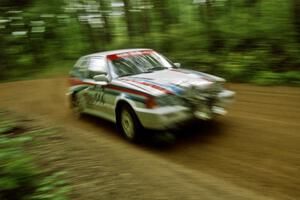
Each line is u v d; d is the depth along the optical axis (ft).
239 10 51.31
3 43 77.46
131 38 74.38
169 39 59.41
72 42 88.89
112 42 87.71
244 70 37.88
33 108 34.30
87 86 24.35
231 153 16.89
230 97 20.18
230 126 21.16
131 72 21.74
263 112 23.79
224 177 14.35
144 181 12.62
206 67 42.91
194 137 19.81
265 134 19.03
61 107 33.37
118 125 21.48
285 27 41.45
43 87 50.16
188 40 54.54
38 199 9.84
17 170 10.38
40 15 81.15
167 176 13.71
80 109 26.71
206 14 55.72
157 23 69.67
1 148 12.67
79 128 24.85
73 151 15.43
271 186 13.15
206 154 17.17
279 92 29.73
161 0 67.72
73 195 10.94
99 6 83.25
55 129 19.77
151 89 18.20
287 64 36.37
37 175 11.45
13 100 40.68
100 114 23.48
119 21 86.94
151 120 17.95
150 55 23.65
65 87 47.55
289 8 42.14
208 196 11.87
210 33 50.47
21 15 79.51
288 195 12.37
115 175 12.89
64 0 83.97
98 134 22.70
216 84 19.31
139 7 71.10
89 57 25.62
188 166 15.97
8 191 9.88
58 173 11.61
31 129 19.19
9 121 20.11
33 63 81.66
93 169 13.29
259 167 14.94
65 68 78.28
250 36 45.14
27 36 81.20
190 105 18.08
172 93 17.81
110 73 21.67
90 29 86.99
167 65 23.25
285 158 15.56
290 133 18.78
